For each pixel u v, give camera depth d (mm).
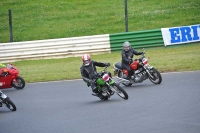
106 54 64938
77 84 44031
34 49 66188
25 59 66250
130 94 35312
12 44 66312
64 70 54375
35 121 28953
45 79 49156
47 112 31641
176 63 50781
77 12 94750
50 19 91438
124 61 39906
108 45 65625
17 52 66125
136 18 86438
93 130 24578
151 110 28516
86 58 34219
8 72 43844
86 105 32844
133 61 39219
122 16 88688
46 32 84312
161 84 38562
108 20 87312
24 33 84812
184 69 46438
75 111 30891
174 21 82125
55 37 81438
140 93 35312
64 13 94625
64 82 46188
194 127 23219
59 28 86000
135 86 39469
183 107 28516
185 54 57906
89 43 65750
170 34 65688
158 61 54031
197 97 31500
